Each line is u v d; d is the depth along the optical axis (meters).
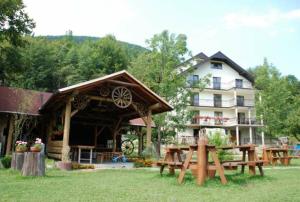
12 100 16.47
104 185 6.75
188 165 7.18
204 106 37.59
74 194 5.54
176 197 5.27
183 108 21.53
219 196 5.40
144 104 15.30
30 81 37.09
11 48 19.39
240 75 40.06
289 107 30.73
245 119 37.56
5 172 9.28
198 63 37.66
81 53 46.31
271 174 9.72
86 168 11.84
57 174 9.36
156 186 6.57
